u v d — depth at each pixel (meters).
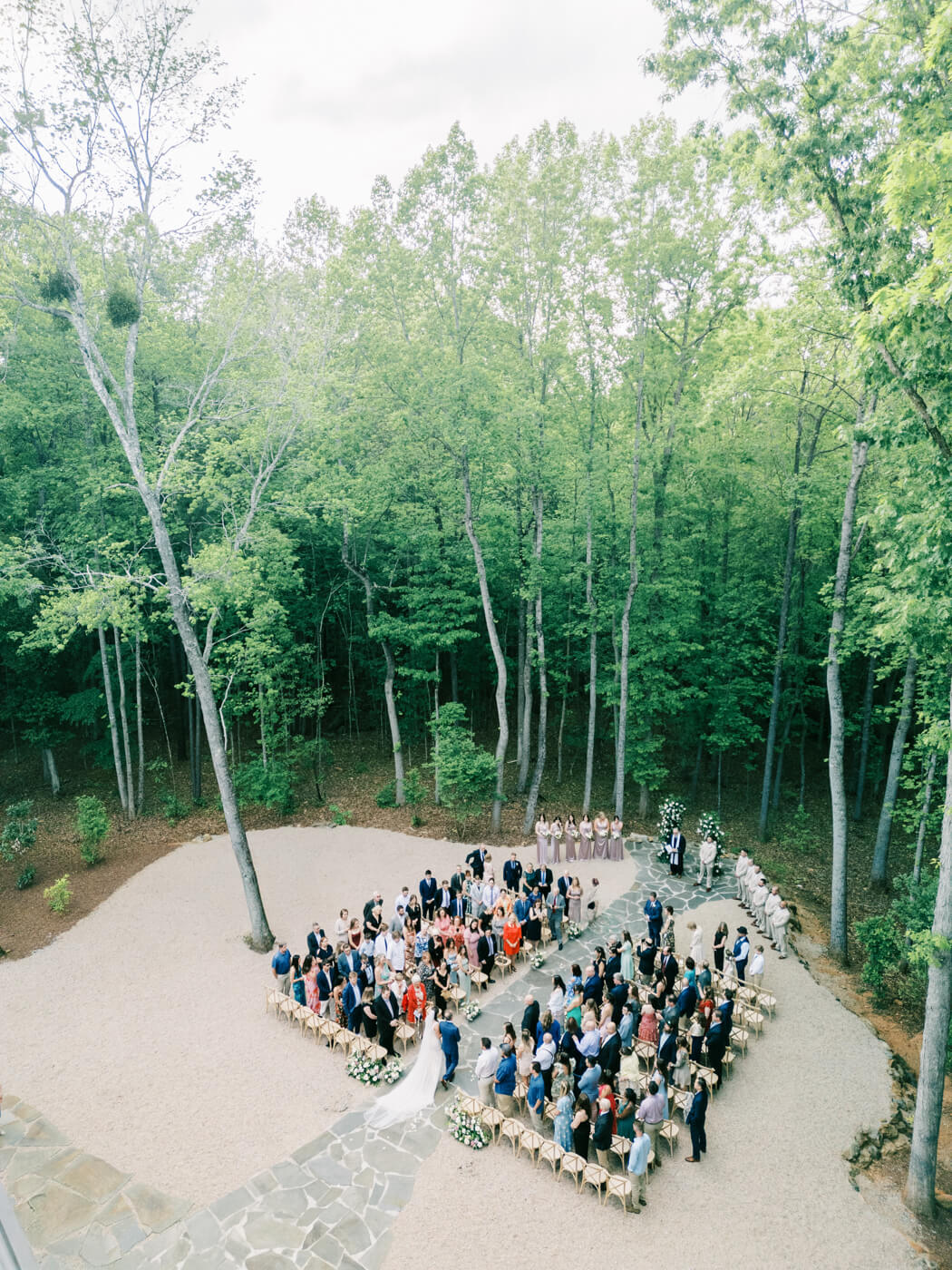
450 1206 10.20
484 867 19.84
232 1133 11.51
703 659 26.77
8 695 25.62
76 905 18.78
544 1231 9.91
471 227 20.41
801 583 26.53
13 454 23.19
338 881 21.03
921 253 10.09
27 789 26.02
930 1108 10.62
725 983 15.11
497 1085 11.70
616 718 26.95
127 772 24.14
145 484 16.31
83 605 16.22
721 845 22.23
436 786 24.33
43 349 20.84
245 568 18.03
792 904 20.92
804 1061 13.84
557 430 23.34
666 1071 12.66
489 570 26.94
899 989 16.28
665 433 24.89
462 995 14.45
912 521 10.01
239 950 17.31
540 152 20.56
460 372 20.27
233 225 16.33
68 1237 9.59
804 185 12.32
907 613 10.76
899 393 11.56
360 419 23.16
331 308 21.55
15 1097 12.22
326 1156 11.06
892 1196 11.02
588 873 21.25
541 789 28.30
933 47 8.49
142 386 22.22
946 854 10.62
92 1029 14.13
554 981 13.85
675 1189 10.77
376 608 32.50
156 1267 9.17
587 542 24.48
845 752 32.56
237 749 30.78
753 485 23.56
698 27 12.54
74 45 13.47
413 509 23.94
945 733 10.41
